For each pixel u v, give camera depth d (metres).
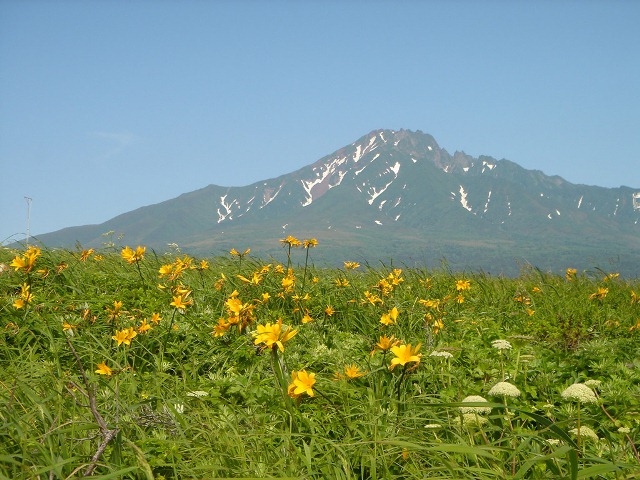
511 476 3.77
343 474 3.97
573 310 10.45
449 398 5.54
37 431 4.17
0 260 11.09
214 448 4.30
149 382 5.87
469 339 8.52
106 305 8.53
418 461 4.23
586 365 7.04
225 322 6.58
